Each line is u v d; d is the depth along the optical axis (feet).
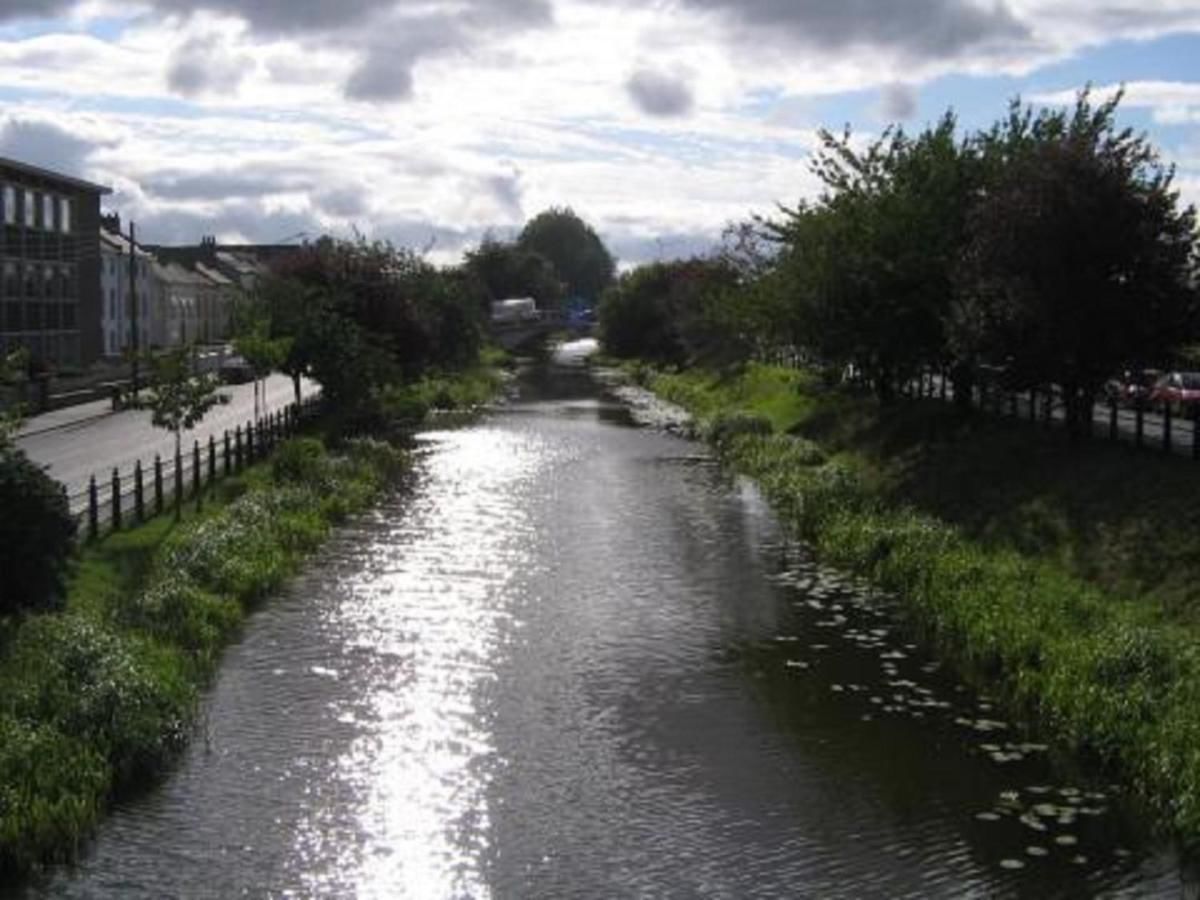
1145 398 129.29
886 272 123.85
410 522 104.53
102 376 229.04
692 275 298.97
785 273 142.51
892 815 46.96
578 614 74.69
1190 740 47.39
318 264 183.93
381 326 186.70
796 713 57.82
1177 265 92.38
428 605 76.54
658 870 42.63
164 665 58.54
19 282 250.57
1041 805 47.78
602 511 110.93
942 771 51.06
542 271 574.97
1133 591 68.03
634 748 53.57
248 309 162.81
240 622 71.72
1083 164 92.22
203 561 76.59
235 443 126.93
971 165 123.44
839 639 69.72
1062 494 86.99
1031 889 41.34
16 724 47.88
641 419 201.16
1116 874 42.37
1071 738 52.95
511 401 238.89
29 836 42.65
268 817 46.29
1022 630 62.90
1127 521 76.02
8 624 58.65
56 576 61.98
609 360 368.48
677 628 71.92
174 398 101.09
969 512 94.53
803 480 114.11
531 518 107.04
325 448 137.49
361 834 45.03
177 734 52.54
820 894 40.96
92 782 46.32
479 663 65.10
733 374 232.53
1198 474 78.69
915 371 134.10
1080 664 56.75
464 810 47.24
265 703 58.44
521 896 40.81
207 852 43.52
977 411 123.65
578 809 47.37
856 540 89.25
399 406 194.08
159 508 93.66
